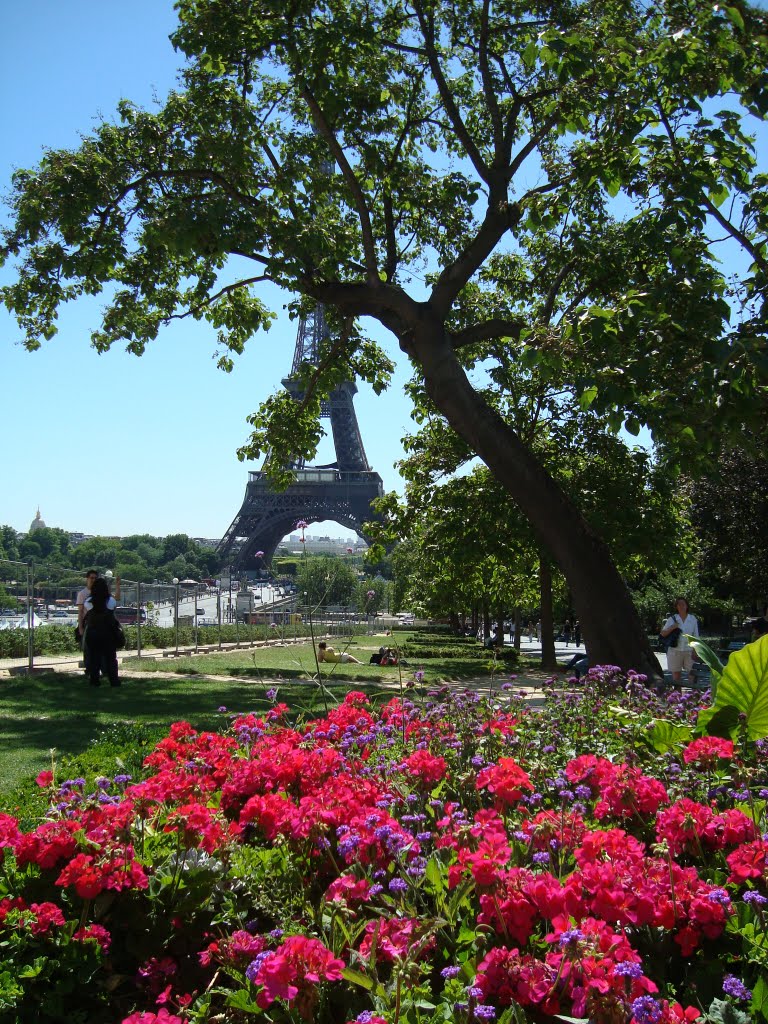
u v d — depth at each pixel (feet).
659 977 10.16
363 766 16.89
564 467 87.76
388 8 58.95
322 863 12.97
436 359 49.29
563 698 24.57
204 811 12.79
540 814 12.93
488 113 64.69
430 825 14.46
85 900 11.52
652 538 82.33
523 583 115.96
